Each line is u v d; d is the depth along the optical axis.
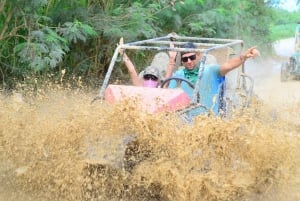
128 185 4.86
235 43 7.21
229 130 4.85
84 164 4.75
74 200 4.88
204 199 4.72
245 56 6.06
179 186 4.67
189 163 4.77
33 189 5.00
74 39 9.84
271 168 4.98
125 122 4.86
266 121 5.94
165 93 5.52
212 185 4.70
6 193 5.03
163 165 4.74
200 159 4.78
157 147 4.84
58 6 10.82
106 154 4.77
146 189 4.90
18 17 10.01
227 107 6.69
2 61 10.45
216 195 4.70
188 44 6.76
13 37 10.38
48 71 10.48
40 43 9.44
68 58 11.29
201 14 13.12
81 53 11.40
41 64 9.25
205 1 13.76
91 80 11.51
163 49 6.12
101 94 5.71
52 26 10.56
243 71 7.53
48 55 9.68
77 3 10.92
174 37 7.68
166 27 13.08
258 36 18.73
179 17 12.70
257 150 4.89
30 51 9.24
